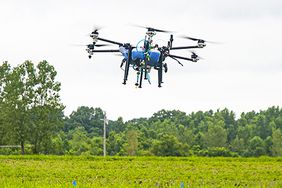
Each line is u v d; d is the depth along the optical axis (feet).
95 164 161.38
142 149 447.01
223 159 182.60
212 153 428.15
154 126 558.15
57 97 294.25
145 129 512.63
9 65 307.78
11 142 296.10
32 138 292.20
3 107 292.81
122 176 128.16
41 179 120.78
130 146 426.51
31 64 293.23
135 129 507.30
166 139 396.78
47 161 172.24
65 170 140.56
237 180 123.24
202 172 139.64
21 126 290.76
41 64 292.61
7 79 302.45
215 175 131.44
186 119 612.70
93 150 431.84
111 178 124.16
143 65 93.66
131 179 122.72
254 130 552.41
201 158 184.96
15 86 290.76
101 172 135.95
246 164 166.61
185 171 142.00
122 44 94.53
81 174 131.13
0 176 127.13
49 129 292.20
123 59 96.32
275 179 126.72
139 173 134.62
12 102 288.30
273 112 594.65
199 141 500.33
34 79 291.38
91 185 95.30
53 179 120.98
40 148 298.56
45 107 290.15
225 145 497.87
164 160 180.96
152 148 399.85
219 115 592.60
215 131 497.05
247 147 497.46
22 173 132.26
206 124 570.46
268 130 549.95
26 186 89.35
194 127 582.76
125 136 472.85
